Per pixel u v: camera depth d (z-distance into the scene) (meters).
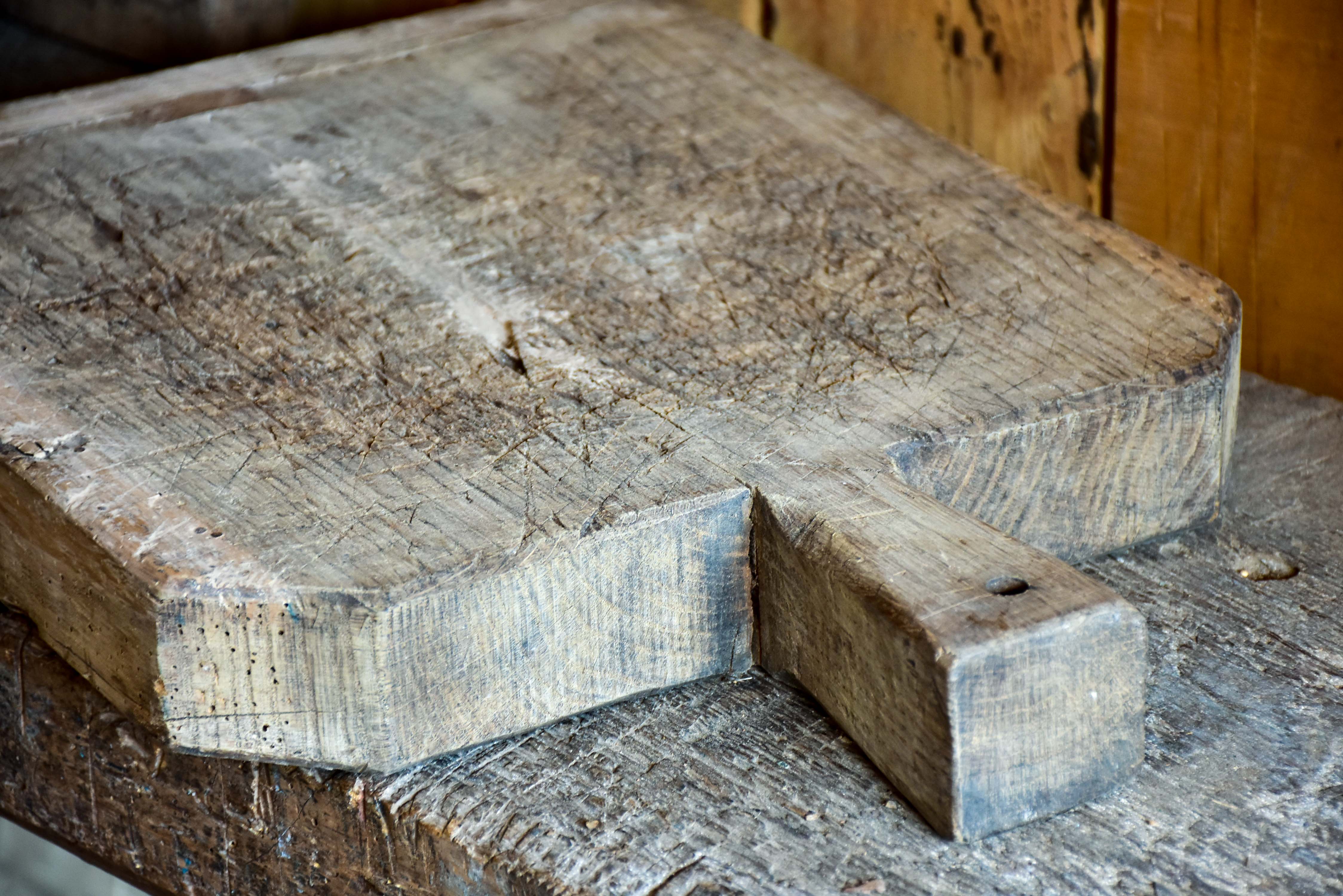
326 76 1.29
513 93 1.27
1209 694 0.97
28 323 1.07
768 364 1.04
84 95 1.28
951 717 0.90
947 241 1.12
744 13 1.38
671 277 1.11
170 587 0.94
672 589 0.97
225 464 0.99
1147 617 1.01
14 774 1.08
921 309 1.07
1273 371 1.19
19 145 1.22
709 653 0.99
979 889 0.90
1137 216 1.22
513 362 1.05
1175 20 1.17
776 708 0.98
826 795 0.94
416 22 1.36
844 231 1.13
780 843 0.92
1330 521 1.06
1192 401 1.02
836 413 1.01
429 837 0.94
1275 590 1.02
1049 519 1.02
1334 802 0.93
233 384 1.04
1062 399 1.01
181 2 1.42
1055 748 0.92
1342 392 1.16
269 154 1.21
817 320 1.07
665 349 1.06
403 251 1.13
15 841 1.26
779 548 0.97
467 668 0.95
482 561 0.94
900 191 1.17
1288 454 1.10
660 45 1.32
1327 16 1.12
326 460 0.99
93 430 1.01
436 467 0.99
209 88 1.28
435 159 1.21
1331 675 0.98
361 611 0.93
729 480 0.97
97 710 1.03
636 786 0.95
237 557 0.94
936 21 1.28
